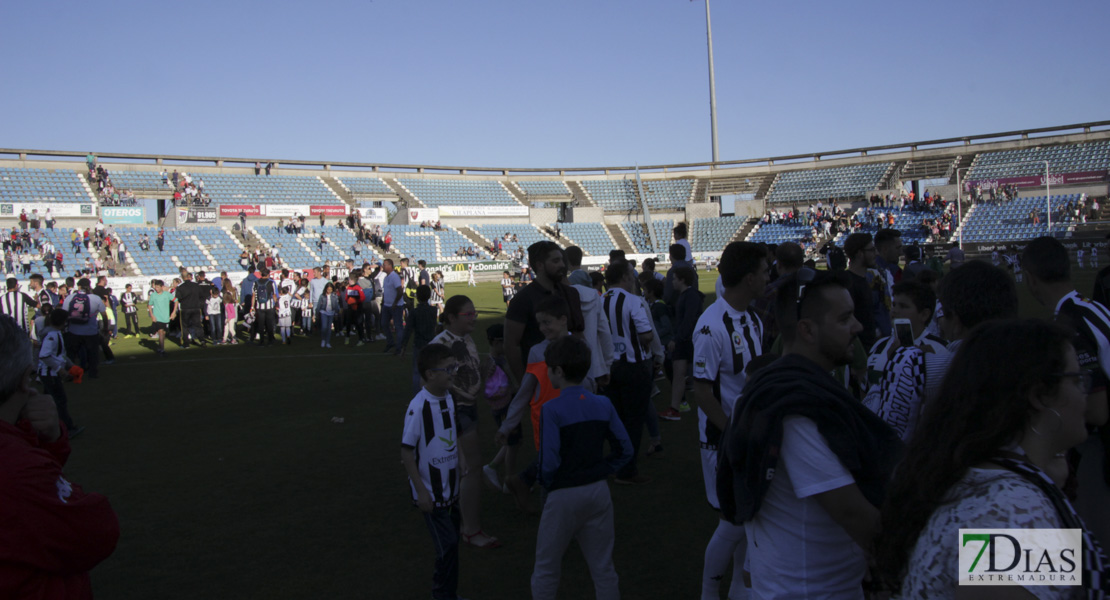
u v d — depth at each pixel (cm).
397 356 1427
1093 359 292
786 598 211
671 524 500
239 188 4719
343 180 5259
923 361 308
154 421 865
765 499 215
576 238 5472
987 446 157
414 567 442
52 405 233
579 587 411
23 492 195
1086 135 4862
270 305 1650
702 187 6159
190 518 529
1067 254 319
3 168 3903
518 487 525
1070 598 147
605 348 500
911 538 165
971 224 4494
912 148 5575
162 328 1529
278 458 690
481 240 5138
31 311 1319
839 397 201
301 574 432
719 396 375
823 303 220
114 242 3566
